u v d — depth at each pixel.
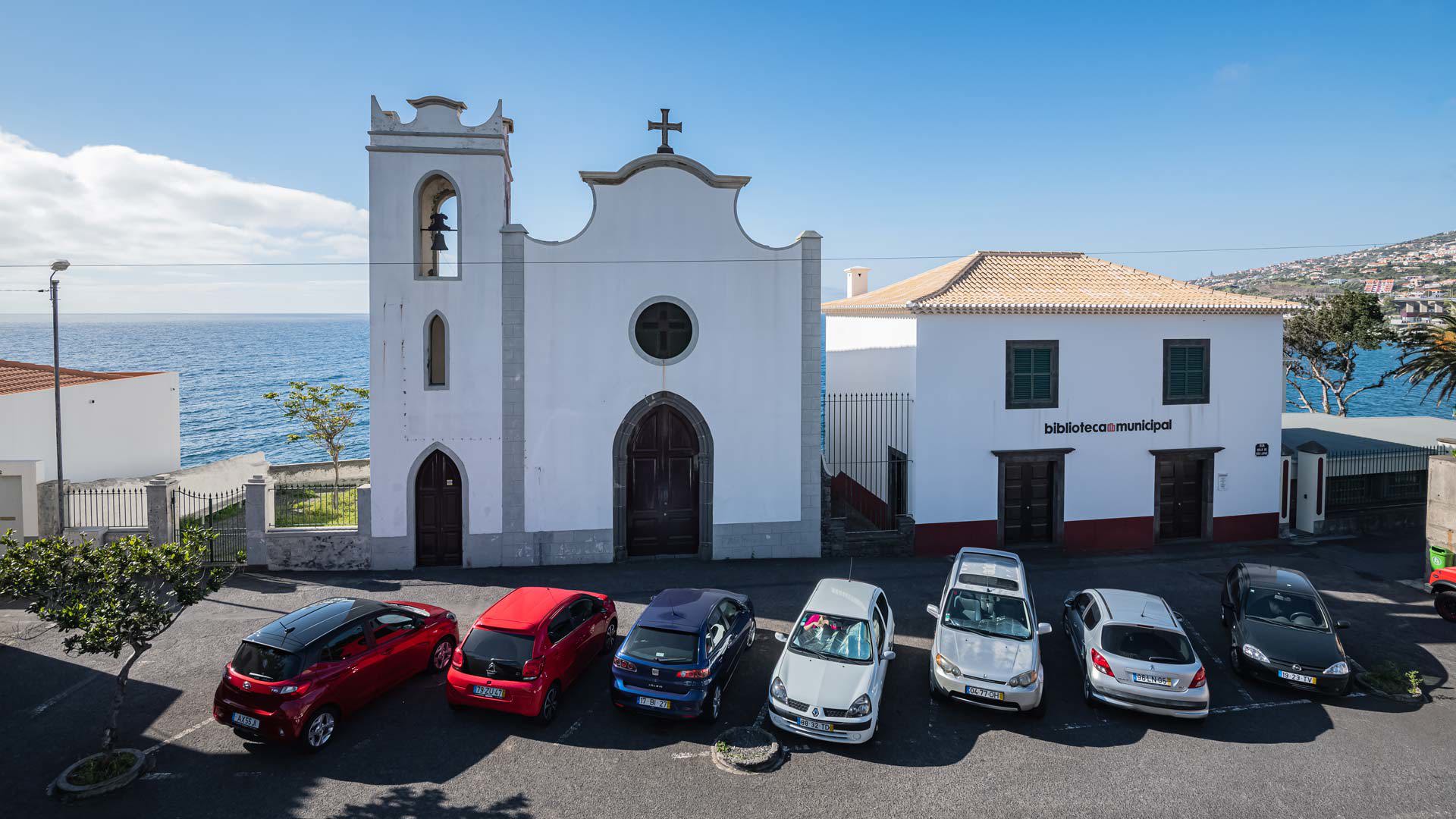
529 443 19.03
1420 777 10.52
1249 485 21.91
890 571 19.14
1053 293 21.59
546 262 18.83
